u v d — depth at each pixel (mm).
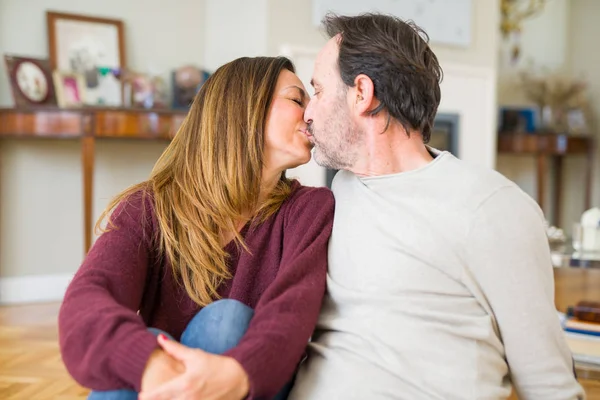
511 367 1109
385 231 1116
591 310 2086
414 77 1145
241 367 956
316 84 1221
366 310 1108
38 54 3709
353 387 1063
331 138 1196
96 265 1117
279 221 1282
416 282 1080
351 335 1114
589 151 5398
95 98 3711
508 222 1038
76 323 980
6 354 2732
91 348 955
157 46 4047
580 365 1956
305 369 1154
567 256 2605
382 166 1171
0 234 3727
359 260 1133
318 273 1164
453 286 1079
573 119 5527
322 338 1167
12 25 3646
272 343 1002
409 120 1155
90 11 3830
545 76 5766
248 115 1270
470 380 1060
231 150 1269
